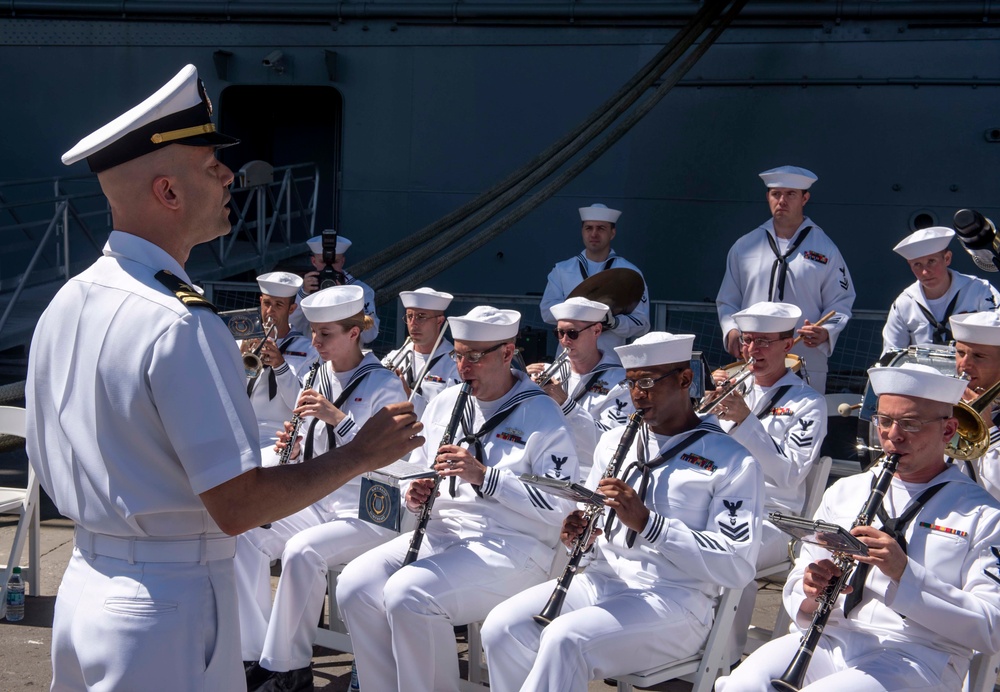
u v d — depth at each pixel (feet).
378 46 33.40
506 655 11.34
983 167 29.22
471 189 33.12
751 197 30.99
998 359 13.21
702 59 30.99
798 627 10.73
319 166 40.68
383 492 12.37
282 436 14.94
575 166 27.40
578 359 17.85
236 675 7.50
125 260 7.24
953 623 9.47
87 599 7.23
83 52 35.14
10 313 27.20
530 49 32.19
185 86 7.17
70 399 7.27
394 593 12.12
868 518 9.91
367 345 28.12
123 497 7.04
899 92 29.63
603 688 14.01
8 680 13.53
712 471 11.41
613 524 11.89
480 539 12.91
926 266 19.99
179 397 6.79
